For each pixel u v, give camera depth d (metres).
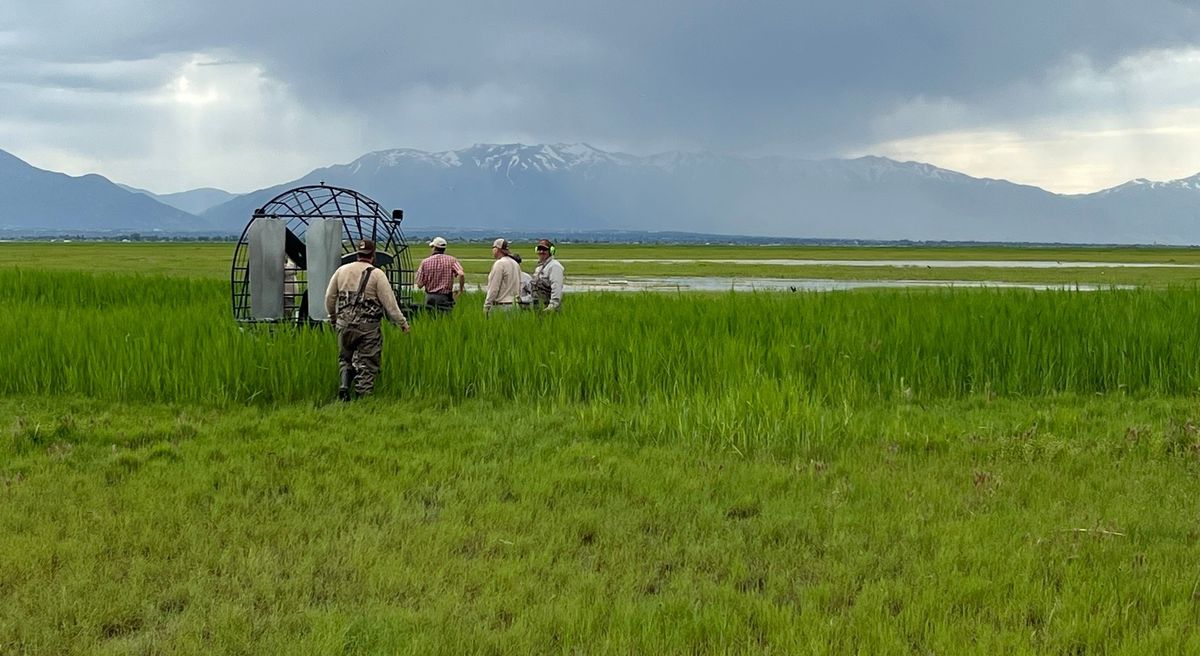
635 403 10.98
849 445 8.94
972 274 62.50
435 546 5.86
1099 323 13.10
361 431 9.66
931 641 4.50
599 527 6.34
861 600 4.97
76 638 4.59
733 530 6.33
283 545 5.93
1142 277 58.44
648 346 11.93
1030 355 12.63
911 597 5.03
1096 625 4.60
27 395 11.72
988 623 4.70
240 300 15.05
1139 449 8.66
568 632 4.57
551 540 6.01
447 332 12.42
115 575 5.37
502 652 4.41
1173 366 12.49
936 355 12.38
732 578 5.37
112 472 7.84
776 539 6.19
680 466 8.11
